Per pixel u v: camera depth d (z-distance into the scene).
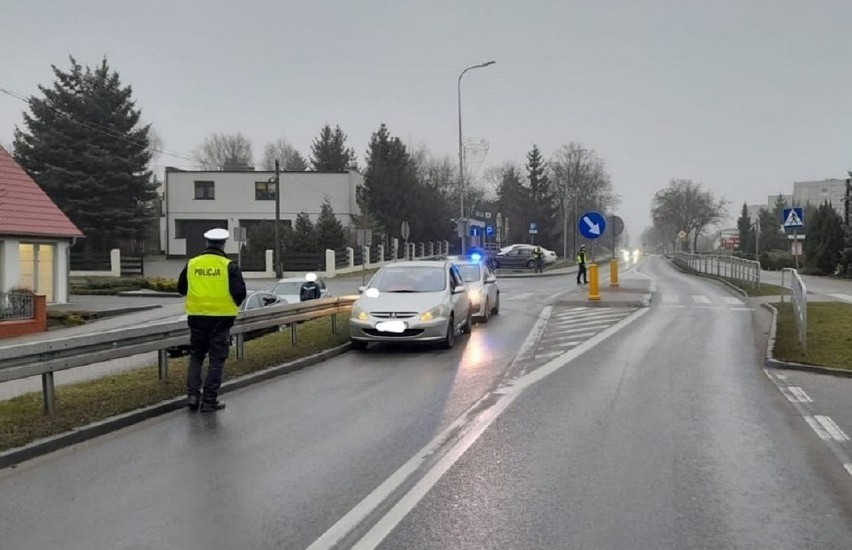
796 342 13.99
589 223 24.53
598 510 5.37
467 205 94.56
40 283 28.80
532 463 6.53
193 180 61.25
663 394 9.64
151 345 9.63
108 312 26.08
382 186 63.34
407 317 13.67
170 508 5.45
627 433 7.60
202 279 8.89
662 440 7.33
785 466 6.49
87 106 52.12
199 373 9.05
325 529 5.00
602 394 9.62
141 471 6.39
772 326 16.77
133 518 5.25
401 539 4.82
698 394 9.66
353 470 6.35
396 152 66.81
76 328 22.91
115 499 5.66
